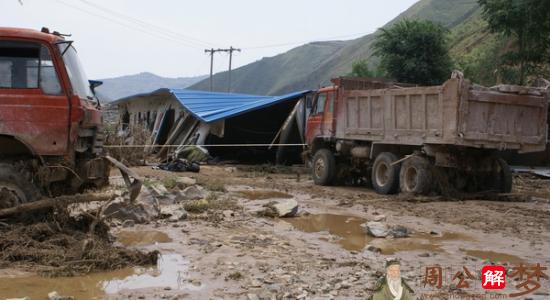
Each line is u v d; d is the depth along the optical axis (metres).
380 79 18.14
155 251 7.06
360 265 7.12
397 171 15.10
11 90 7.58
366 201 13.55
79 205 8.83
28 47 7.66
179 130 27.73
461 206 12.83
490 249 8.41
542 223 10.70
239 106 26.22
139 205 9.81
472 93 13.41
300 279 6.38
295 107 24.80
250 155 28.33
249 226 9.78
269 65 145.62
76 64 8.33
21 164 7.77
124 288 5.94
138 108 35.66
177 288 5.97
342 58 111.50
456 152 14.32
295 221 10.57
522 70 29.08
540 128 14.39
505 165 14.93
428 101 14.17
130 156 23.11
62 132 7.68
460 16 95.31
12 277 6.21
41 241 7.29
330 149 18.91
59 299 5.40
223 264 6.99
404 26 38.41
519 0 27.75
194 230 9.17
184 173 19.97
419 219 11.03
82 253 6.81
